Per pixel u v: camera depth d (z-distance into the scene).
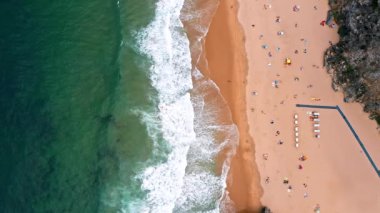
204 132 42.44
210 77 43.91
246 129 43.72
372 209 43.25
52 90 40.84
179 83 42.47
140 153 40.00
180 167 40.50
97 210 38.47
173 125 41.28
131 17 42.97
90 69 41.47
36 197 38.72
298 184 43.22
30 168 39.28
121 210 38.69
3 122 40.19
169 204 39.59
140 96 41.25
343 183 43.44
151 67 42.06
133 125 40.53
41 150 39.66
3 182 39.06
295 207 42.91
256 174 43.16
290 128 43.97
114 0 43.41
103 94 40.97
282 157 43.53
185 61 43.09
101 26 42.66
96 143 39.84
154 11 43.38
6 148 39.78
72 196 38.78
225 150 42.72
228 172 42.66
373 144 43.97
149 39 42.59
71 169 39.34
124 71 41.53
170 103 41.66
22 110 40.41
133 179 39.47
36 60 41.47
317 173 43.47
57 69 41.38
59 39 42.09
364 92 43.69
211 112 43.03
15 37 42.03
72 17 42.81
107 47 42.09
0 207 38.56
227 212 41.94
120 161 39.69
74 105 40.62
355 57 43.69
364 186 43.47
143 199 39.25
